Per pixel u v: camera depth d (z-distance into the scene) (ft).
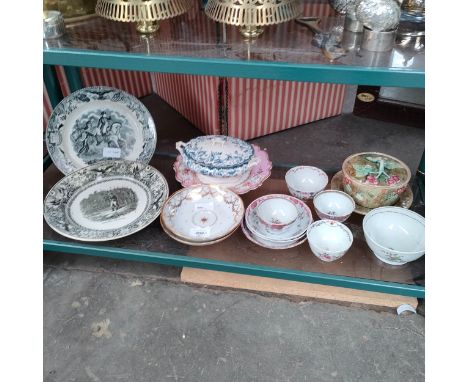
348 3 2.69
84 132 4.06
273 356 3.10
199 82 5.02
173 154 4.58
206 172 3.56
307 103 5.58
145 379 2.98
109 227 3.46
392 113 5.93
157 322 3.35
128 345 3.19
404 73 2.32
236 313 3.41
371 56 2.52
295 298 3.51
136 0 2.60
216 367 3.04
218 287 3.62
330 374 2.99
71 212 3.55
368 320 3.34
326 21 3.00
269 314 3.40
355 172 3.54
